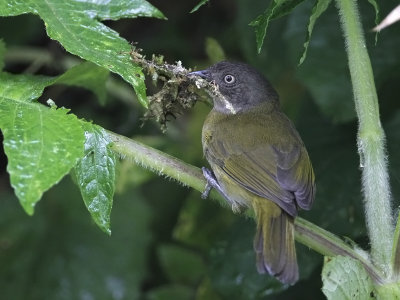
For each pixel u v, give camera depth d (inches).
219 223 494.9
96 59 293.6
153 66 330.0
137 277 503.5
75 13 311.4
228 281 414.6
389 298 283.6
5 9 302.2
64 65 540.7
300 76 423.2
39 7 307.7
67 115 281.9
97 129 293.6
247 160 360.2
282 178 342.3
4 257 505.0
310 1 424.5
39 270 502.9
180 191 556.4
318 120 445.7
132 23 616.1
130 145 303.6
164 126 350.3
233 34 572.1
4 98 291.9
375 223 287.3
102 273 502.3
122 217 511.8
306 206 329.7
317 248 302.2
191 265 504.1
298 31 425.4
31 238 510.9
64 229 512.7
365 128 290.2
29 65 588.1
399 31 420.2
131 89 550.3
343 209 398.0
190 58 597.0
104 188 287.6
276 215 319.6
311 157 424.5
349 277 281.7
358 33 294.8
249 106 410.3
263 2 481.4
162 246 506.3
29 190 252.8
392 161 410.3
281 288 406.9
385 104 453.1
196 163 514.0
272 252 302.4
